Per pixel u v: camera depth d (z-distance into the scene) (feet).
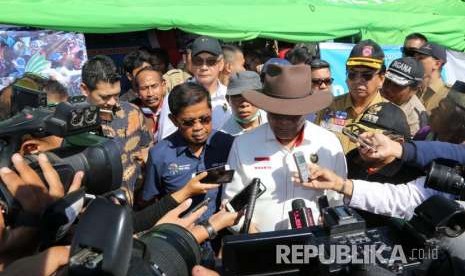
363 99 11.48
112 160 4.90
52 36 16.37
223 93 14.06
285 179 8.07
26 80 5.74
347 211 4.47
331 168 8.20
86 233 3.08
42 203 4.07
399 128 7.66
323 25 21.90
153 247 4.25
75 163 4.66
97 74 11.27
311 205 8.11
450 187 4.86
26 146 4.82
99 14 17.02
